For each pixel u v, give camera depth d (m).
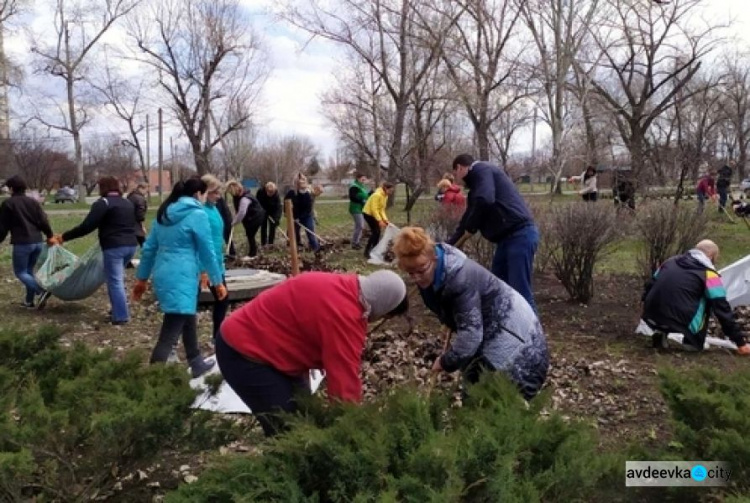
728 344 6.82
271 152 62.09
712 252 6.75
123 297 8.19
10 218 9.02
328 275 3.27
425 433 2.61
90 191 73.12
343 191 58.78
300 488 2.50
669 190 19.12
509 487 2.35
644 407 5.11
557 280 10.33
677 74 23.84
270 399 3.27
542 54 20.19
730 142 41.81
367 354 6.39
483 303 3.62
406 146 28.33
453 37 22.64
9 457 2.58
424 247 3.46
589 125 21.52
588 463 2.60
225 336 3.33
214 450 3.43
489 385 3.08
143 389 3.23
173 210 5.66
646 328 7.38
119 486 3.28
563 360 6.34
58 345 4.10
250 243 14.08
